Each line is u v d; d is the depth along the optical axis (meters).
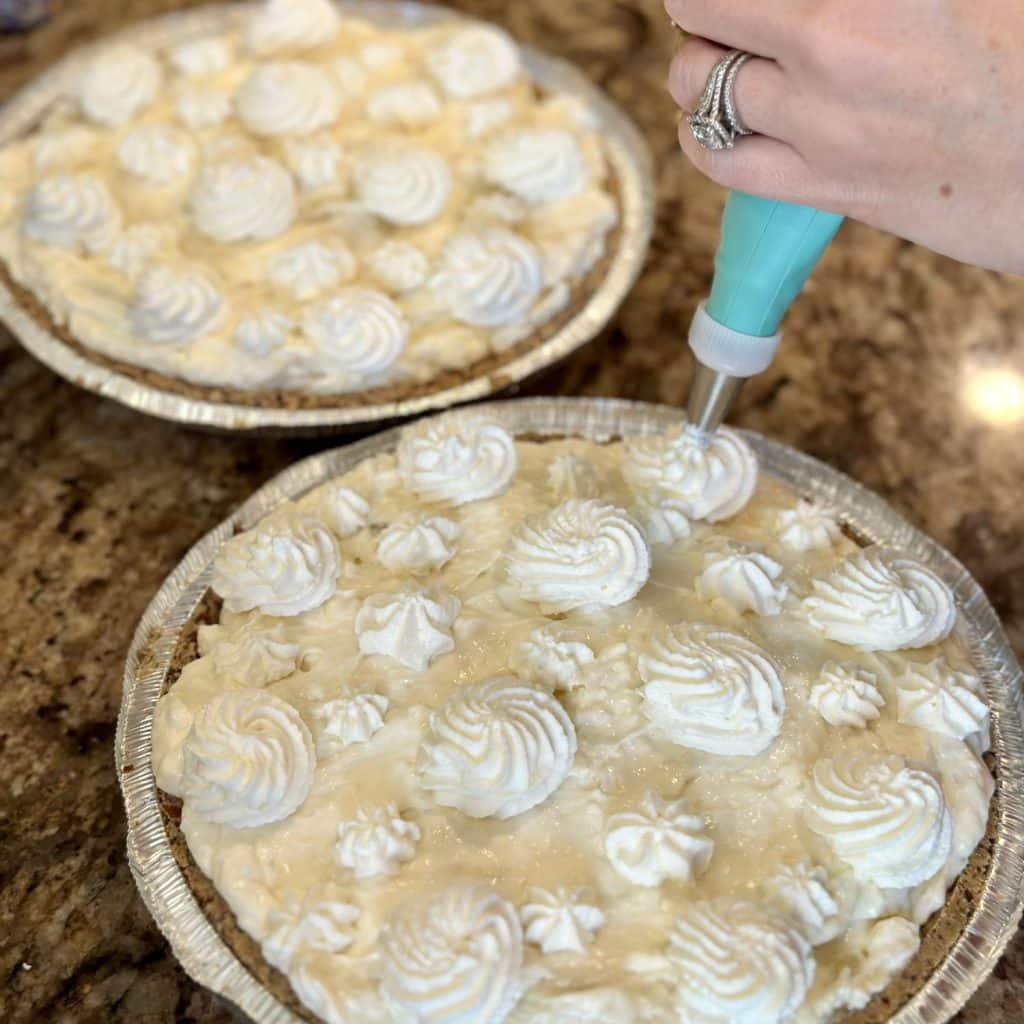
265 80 0.54
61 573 0.46
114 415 0.50
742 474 0.41
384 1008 0.33
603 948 0.34
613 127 0.58
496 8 0.68
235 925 0.35
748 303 0.35
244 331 0.48
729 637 0.37
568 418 0.46
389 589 0.39
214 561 0.41
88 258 0.51
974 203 0.31
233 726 0.36
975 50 0.29
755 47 0.31
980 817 0.36
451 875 0.35
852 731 0.37
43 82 0.59
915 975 0.35
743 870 0.35
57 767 0.42
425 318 0.49
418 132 0.55
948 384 0.52
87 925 0.39
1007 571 0.47
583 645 0.38
